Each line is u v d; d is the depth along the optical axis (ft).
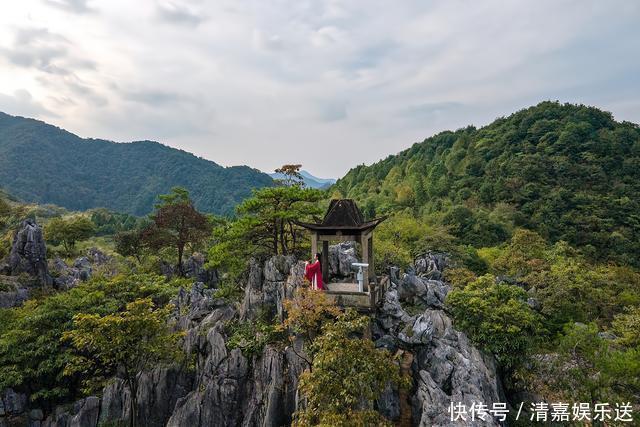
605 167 337.72
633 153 346.33
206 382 86.53
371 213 345.92
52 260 195.00
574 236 267.80
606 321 132.36
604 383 74.90
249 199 112.16
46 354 97.09
